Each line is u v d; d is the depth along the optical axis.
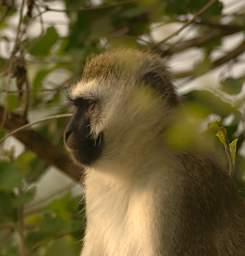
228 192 14.33
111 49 15.64
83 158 14.62
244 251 14.18
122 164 14.47
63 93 16.34
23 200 14.81
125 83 14.73
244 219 14.35
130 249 14.27
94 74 14.93
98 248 14.72
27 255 14.85
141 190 14.35
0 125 15.75
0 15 16.45
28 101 15.59
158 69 14.88
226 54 16.05
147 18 15.90
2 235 15.35
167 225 13.94
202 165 14.17
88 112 14.74
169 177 14.12
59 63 16.22
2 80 16.25
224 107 13.68
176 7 15.57
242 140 14.60
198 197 14.05
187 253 13.89
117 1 16.33
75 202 15.55
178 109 14.58
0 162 14.72
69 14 16.02
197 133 13.13
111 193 14.61
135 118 14.50
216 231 14.09
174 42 16.05
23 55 15.41
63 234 14.97
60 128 16.28
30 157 16.16
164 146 14.38
